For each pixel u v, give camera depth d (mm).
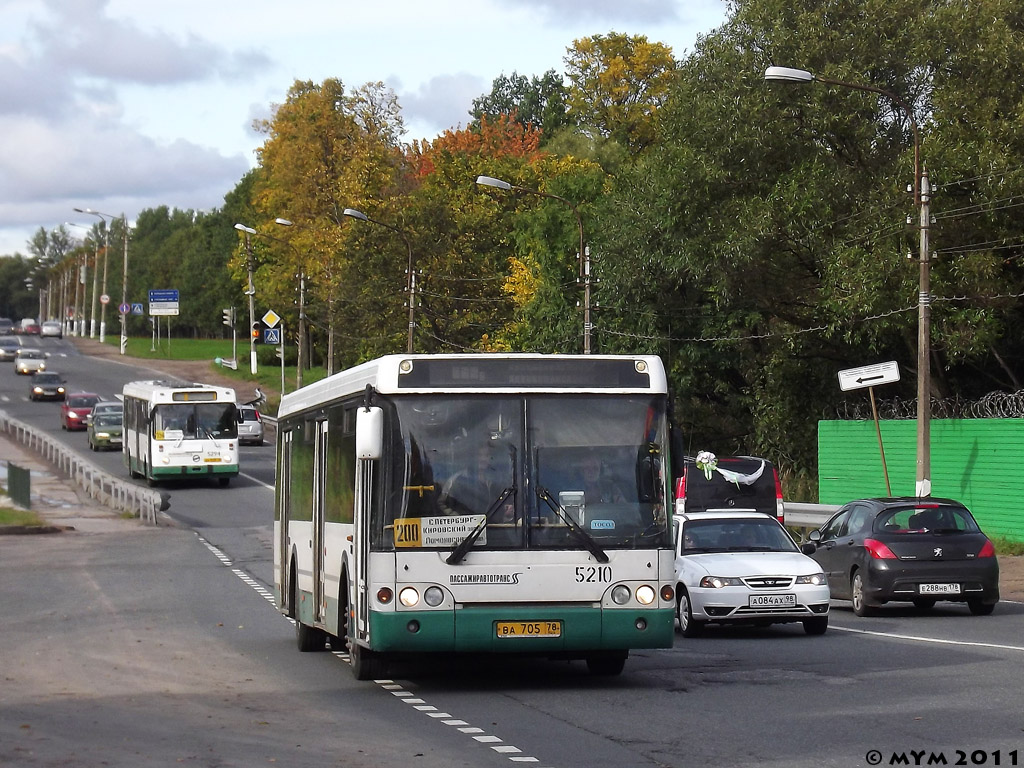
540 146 120062
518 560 14484
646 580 14664
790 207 42000
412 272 66375
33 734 12320
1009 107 39406
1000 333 40125
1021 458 35750
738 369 55594
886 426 42156
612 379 15031
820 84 41688
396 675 16469
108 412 75688
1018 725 12008
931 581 22922
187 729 12555
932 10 41219
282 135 100438
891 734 11656
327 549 17281
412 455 14594
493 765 10648
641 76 92750
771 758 10727
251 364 118812
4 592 27172
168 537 40500
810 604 20516
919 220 33906
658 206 49719
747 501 35156
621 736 11930
